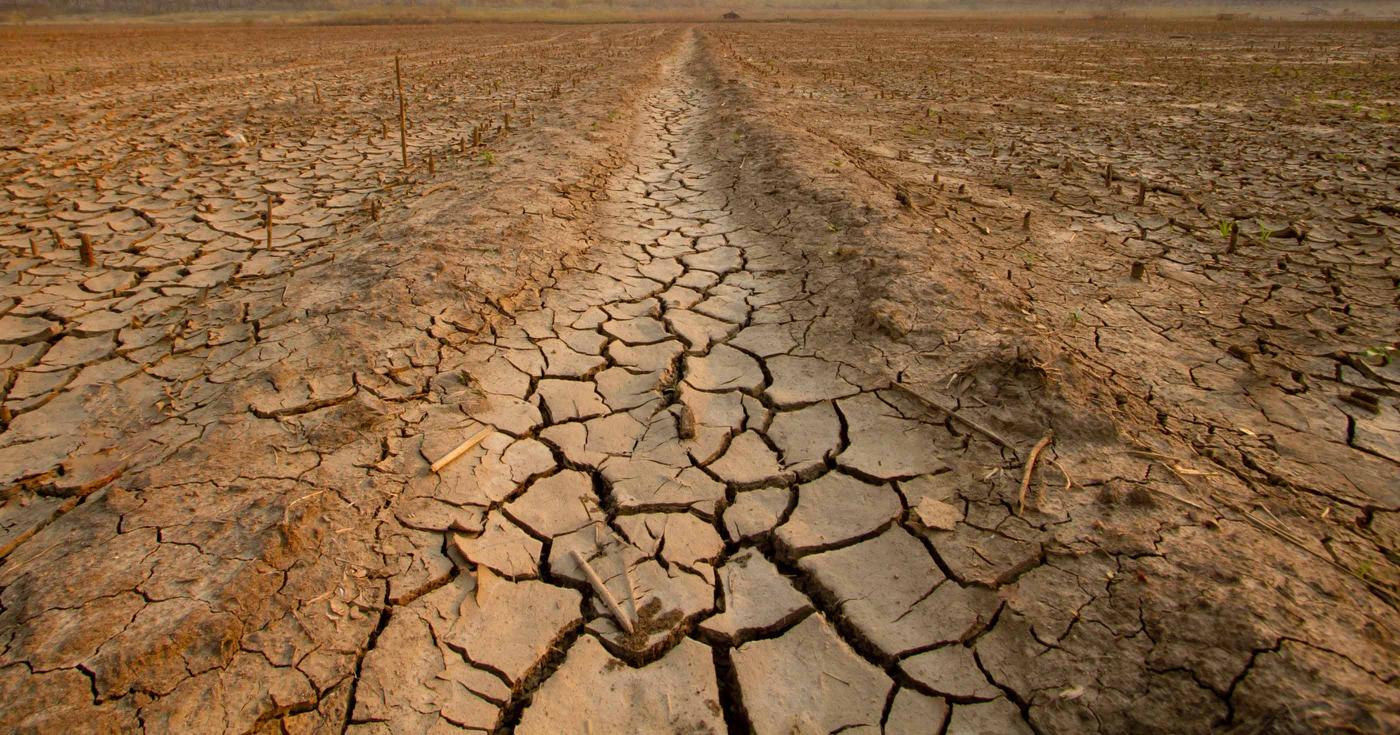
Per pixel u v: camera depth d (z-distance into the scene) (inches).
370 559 88.3
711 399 127.5
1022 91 550.0
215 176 292.5
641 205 248.1
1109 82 606.2
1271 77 633.0
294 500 93.4
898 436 111.2
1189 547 83.4
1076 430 105.6
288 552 85.9
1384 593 77.1
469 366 135.4
